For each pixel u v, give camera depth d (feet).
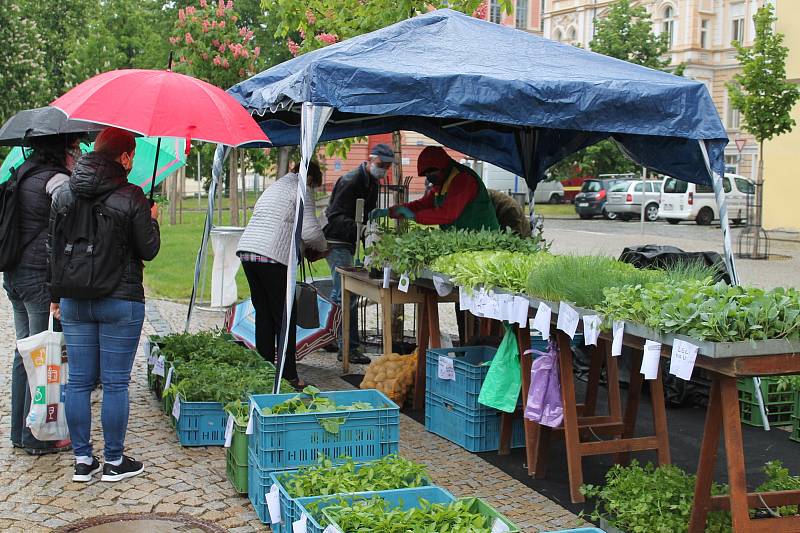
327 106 17.61
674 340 11.99
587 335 13.96
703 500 12.75
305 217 22.02
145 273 47.85
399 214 23.54
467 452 18.61
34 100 85.81
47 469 16.51
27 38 86.99
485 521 11.31
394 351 28.68
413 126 28.30
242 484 15.33
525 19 163.43
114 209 14.74
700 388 22.71
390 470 13.28
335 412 14.46
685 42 141.49
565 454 18.60
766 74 60.75
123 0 120.67
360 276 24.02
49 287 15.14
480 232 21.24
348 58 19.19
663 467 14.79
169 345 21.61
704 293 12.26
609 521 13.76
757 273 51.90
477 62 19.88
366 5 28.99
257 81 22.47
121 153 15.20
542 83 18.54
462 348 20.40
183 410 17.88
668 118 19.36
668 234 81.87
